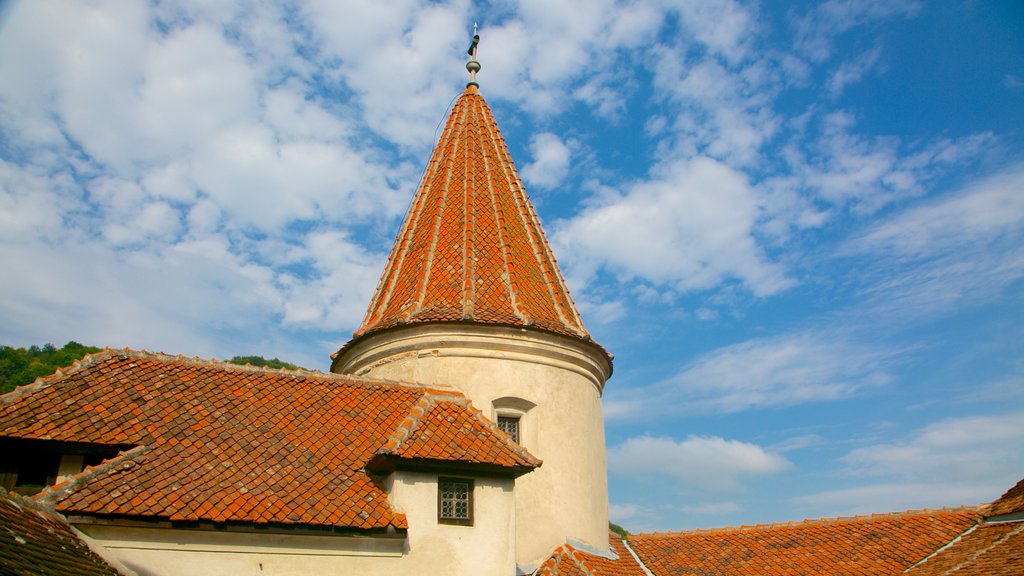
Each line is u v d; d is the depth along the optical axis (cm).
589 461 2019
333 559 1477
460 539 1581
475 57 2658
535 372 1995
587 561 1803
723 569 2164
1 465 1445
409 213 2366
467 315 1955
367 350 2066
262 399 1756
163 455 1492
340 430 1716
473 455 1620
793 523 2359
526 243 2247
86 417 1533
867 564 2098
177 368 1781
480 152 2409
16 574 1004
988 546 2022
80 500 1330
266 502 1444
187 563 1378
